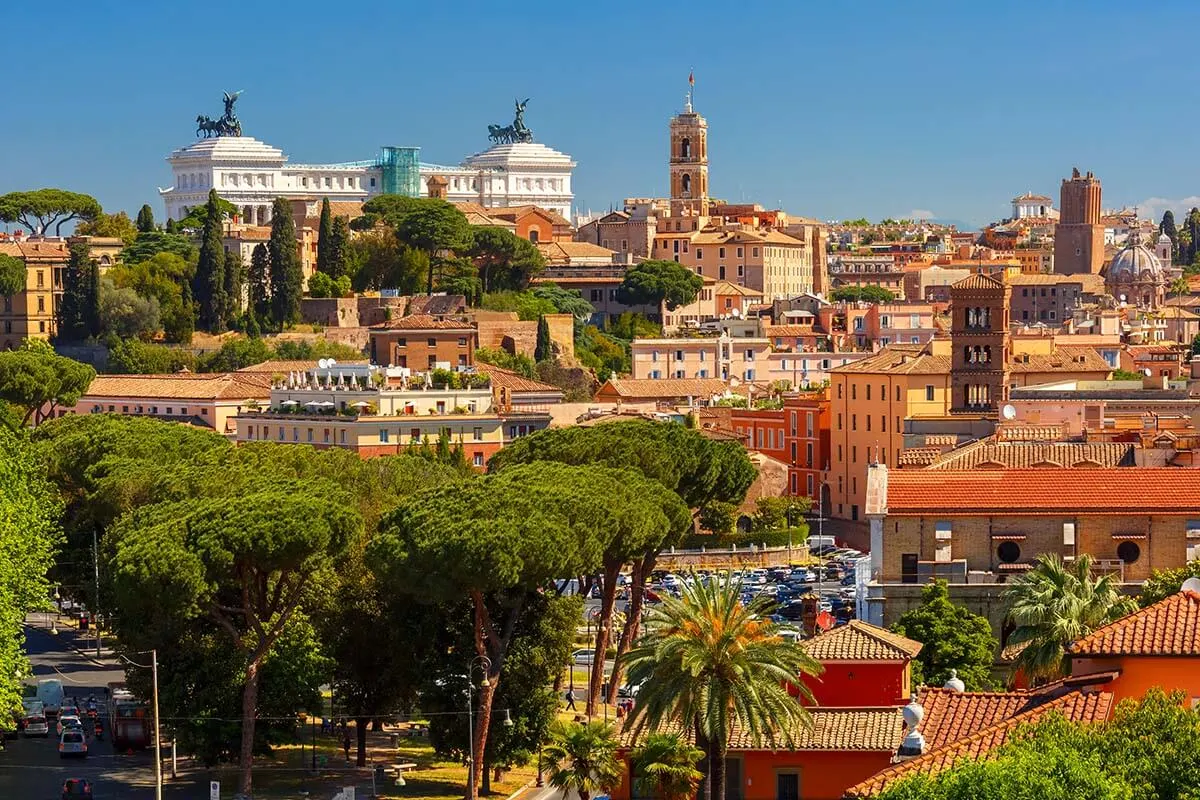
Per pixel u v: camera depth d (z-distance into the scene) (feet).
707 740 638.53
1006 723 547.49
